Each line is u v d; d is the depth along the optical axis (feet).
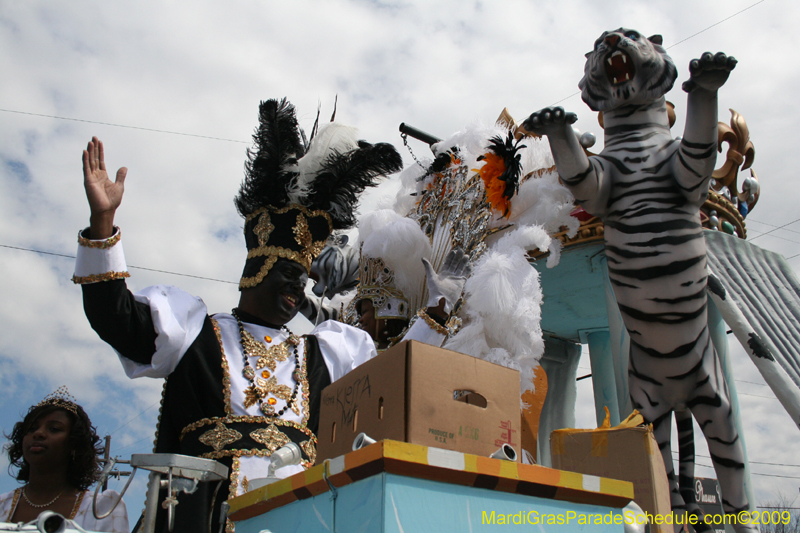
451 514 4.71
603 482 5.47
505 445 5.33
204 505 7.66
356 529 4.67
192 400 8.68
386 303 14.34
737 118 15.39
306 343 10.00
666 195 11.08
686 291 10.74
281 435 8.58
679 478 11.13
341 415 6.29
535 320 11.63
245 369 9.00
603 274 14.08
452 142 15.92
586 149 13.94
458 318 11.85
